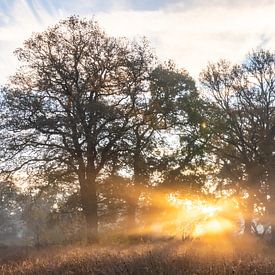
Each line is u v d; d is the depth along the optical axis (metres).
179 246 17.53
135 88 35.28
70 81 34.06
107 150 34.38
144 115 36.28
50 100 34.00
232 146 46.94
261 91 43.84
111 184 35.66
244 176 46.59
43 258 14.42
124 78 35.28
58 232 39.47
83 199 34.44
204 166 42.41
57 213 36.16
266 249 23.12
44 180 33.75
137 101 35.53
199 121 40.09
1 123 32.62
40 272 10.76
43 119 32.12
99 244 26.53
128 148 34.78
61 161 33.56
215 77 45.00
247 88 44.22
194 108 39.41
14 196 34.25
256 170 45.00
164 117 38.06
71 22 34.34
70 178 34.78
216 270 9.23
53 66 33.88
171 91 37.56
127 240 31.08
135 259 10.78
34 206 35.25
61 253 16.72
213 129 42.66
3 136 32.72
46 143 33.31
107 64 34.69
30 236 66.00
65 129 32.81
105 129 33.59
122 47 35.41
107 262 10.80
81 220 36.31
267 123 43.72
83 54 34.38
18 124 32.53
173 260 10.16
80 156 33.69
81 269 10.48
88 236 32.00
